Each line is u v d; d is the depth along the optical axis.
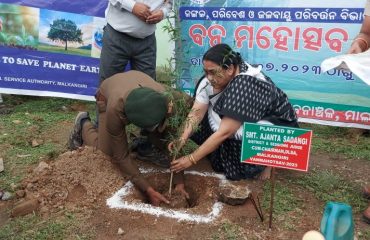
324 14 4.88
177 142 3.38
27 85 5.74
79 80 5.76
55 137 4.84
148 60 4.59
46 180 3.55
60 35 5.59
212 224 3.09
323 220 2.51
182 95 3.48
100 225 3.12
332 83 5.03
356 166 4.21
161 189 3.66
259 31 5.12
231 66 3.37
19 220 3.18
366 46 3.77
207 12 5.20
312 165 4.19
